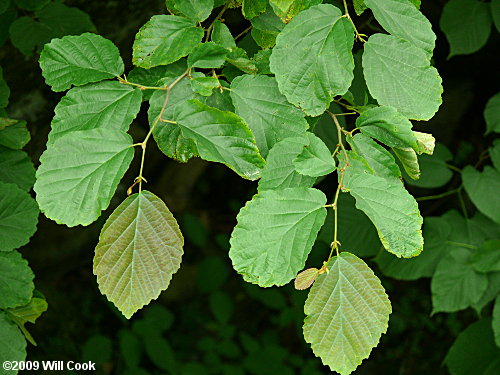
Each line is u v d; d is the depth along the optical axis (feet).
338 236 5.48
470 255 5.30
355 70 3.96
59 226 6.98
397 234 2.72
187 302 9.32
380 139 2.88
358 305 2.74
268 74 3.00
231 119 2.75
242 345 9.04
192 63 2.91
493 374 5.66
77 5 4.61
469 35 5.00
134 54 2.90
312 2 2.86
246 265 2.68
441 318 9.00
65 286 8.61
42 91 4.80
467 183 5.19
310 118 3.04
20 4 4.06
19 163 3.71
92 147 2.74
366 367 8.80
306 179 2.84
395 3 2.87
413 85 2.83
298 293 8.63
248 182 10.68
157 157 8.26
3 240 3.45
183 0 2.95
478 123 7.48
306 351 9.16
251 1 2.99
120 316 8.44
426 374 8.66
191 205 10.59
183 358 8.79
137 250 2.76
